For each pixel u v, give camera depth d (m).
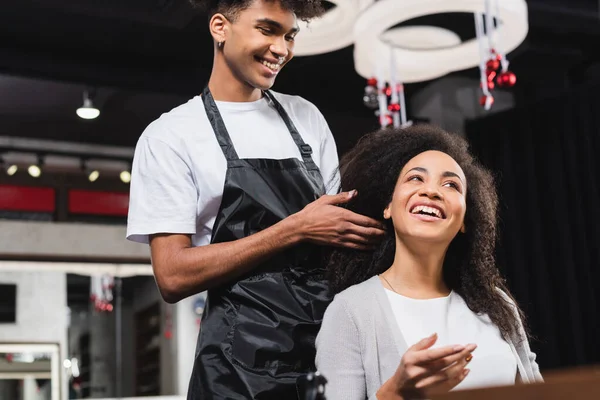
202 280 1.77
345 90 5.95
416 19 4.76
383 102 4.50
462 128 6.07
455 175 1.76
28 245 6.13
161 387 6.67
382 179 1.84
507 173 5.90
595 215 5.50
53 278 6.59
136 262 6.48
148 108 5.55
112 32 5.00
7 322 6.44
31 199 6.17
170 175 1.84
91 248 6.33
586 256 5.55
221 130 1.88
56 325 6.54
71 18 4.79
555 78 5.84
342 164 1.93
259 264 1.81
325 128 2.08
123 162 6.32
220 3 1.87
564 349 5.66
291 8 1.84
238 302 1.80
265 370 1.74
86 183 6.35
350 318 1.68
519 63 5.62
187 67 5.47
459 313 1.74
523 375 1.71
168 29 5.00
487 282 1.81
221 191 1.84
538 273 5.77
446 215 1.71
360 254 1.83
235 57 1.86
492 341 1.72
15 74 5.04
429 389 1.39
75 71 5.17
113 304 6.68
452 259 1.83
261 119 1.94
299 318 1.78
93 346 6.62
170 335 6.75
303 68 5.68
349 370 1.65
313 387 1.20
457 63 4.57
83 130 5.76
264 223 1.84
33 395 6.43
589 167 5.52
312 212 1.77
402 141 1.87
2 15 4.71
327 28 4.02
